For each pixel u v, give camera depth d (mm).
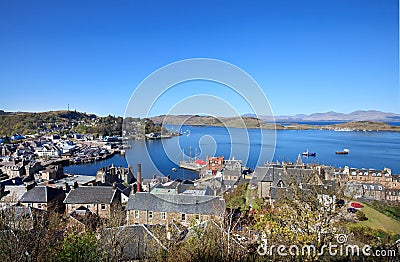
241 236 15320
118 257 18391
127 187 49250
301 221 13695
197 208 21234
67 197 44969
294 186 15656
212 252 13836
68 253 15203
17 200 47719
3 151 133875
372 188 50875
